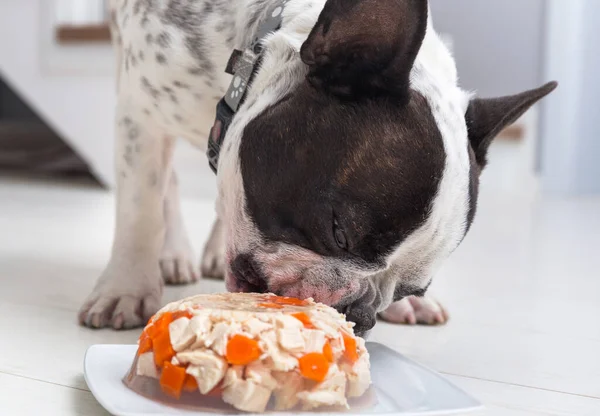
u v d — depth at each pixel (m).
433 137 0.65
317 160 0.65
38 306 0.90
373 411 0.58
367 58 0.65
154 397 0.57
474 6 2.74
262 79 0.71
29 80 2.14
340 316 0.61
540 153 2.82
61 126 2.15
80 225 1.58
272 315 0.57
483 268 1.33
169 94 0.83
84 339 0.78
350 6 0.63
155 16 0.82
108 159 2.15
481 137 0.74
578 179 2.79
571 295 1.12
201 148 0.90
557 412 0.65
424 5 0.61
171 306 0.60
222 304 0.60
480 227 1.92
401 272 0.68
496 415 0.63
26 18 2.10
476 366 0.76
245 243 0.68
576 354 0.81
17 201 1.94
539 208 2.37
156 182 0.88
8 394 0.62
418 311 0.92
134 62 0.84
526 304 1.04
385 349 0.68
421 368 0.64
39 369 0.68
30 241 1.35
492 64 2.76
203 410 0.55
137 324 0.83
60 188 2.23
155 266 0.88
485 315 0.97
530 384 0.71
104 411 0.59
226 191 0.70
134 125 0.88
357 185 0.64
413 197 0.64
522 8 2.71
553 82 0.77
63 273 1.09
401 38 0.63
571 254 1.54
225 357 0.55
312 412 0.56
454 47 2.78
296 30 0.72
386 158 0.64
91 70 2.08
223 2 0.80
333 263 0.66
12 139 2.57
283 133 0.66
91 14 2.17
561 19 2.70
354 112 0.65
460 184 0.66
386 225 0.64
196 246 1.43
